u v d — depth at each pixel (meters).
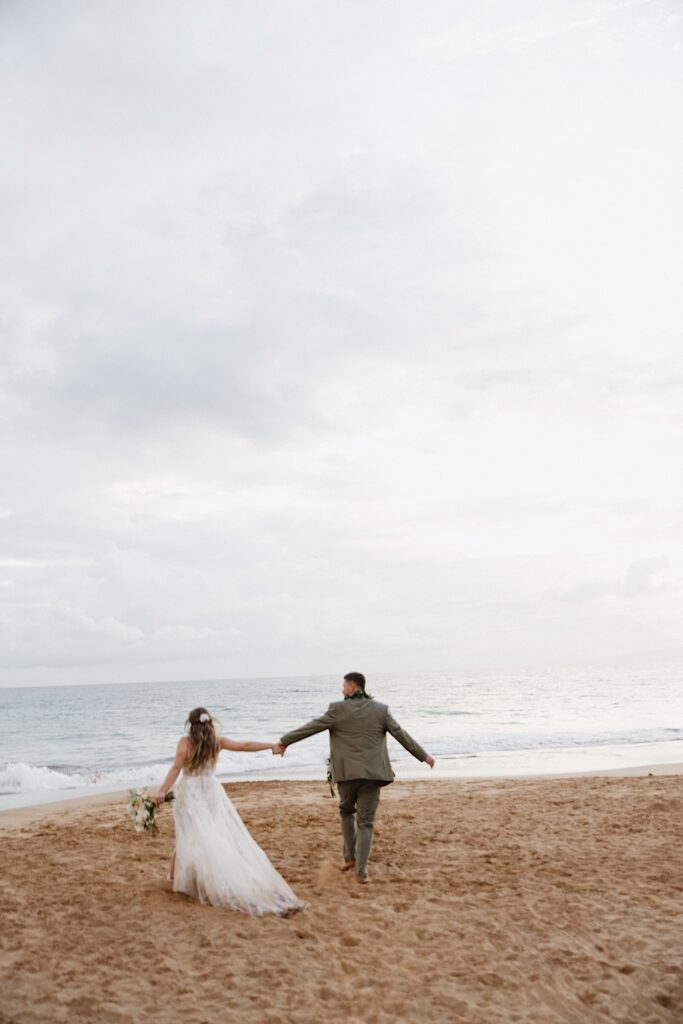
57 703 75.31
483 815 10.52
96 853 8.16
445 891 6.70
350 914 6.01
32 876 7.03
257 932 5.53
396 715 45.28
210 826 6.23
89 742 36.06
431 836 9.09
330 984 4.75
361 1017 4.35
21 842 8.99
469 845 8.60
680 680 84.31
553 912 6.12
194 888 6.22
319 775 18.03
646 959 5.20
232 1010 4.34
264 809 11.40
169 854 8.07
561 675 120.88
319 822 10.16
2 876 7.04
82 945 5.19
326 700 69.50
